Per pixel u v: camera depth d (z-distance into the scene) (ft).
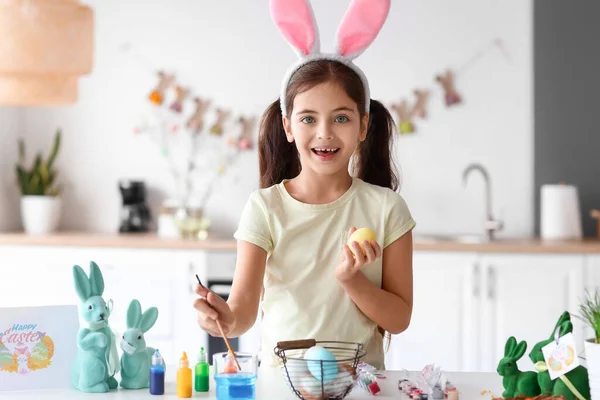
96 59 15.67
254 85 15.34
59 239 13.78
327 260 6.04
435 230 14.90
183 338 13.38
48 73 8.21
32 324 5.38
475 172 14.79
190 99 15.49
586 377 4.65
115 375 5.77
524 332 12.76
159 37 15.52
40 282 13.82
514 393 4.85
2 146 15.34
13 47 7.93
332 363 4.80
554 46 14.56
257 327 13.00
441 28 14.78
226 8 15.35
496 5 14.67
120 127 15.69
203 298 5.14
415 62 14.83
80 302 5.36
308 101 5.74
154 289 13.44
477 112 14.76
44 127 15.84
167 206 14.66
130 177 15.67
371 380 5.16
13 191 15.66
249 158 15.40
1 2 7.93
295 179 6.29
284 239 6.07
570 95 14.57
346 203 6.15
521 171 14.74
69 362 5.42
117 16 15.58
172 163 15.57
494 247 12.72
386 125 6.80
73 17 8.07
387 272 6.15
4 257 13.97
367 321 5.98
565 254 12.66
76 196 15.84
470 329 12.84
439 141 14.84
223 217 15.47
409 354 12.97
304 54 6.07
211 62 15.42
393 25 14.87
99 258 13.65
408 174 14.90
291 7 5.93
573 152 14.60
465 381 5.44
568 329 4.72
